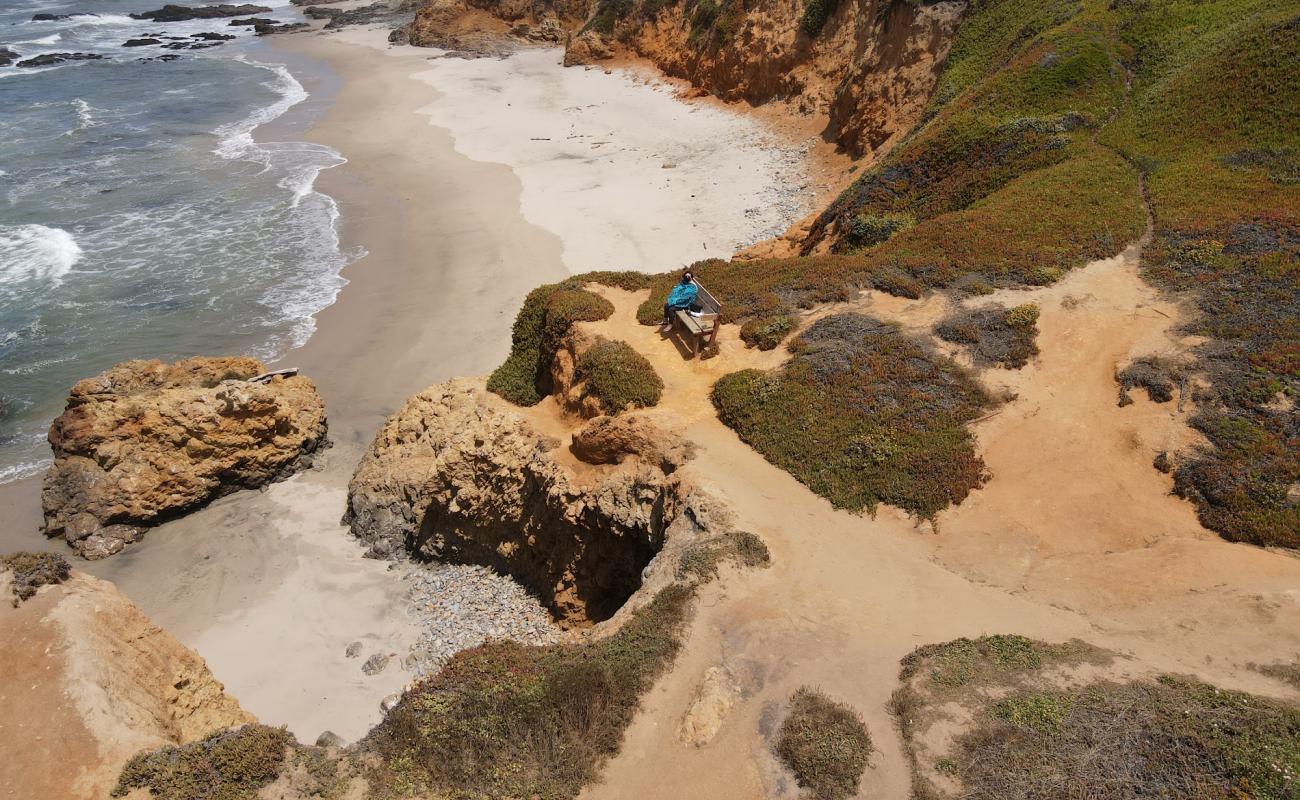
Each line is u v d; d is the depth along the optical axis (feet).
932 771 36.94
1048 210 88.79
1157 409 60.34
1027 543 53.01
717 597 49.52
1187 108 100.22
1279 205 79.15
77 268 131.64
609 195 155.63
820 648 45.60
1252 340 63.67
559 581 71.05
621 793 38.65
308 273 132.26
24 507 89.25
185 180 167.12
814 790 37.24
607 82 232.73
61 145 184.24
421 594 78.38
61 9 362.12
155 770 41.75
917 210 109.09
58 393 103.60
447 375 108.58
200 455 89.97
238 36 316.19
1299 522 49.19
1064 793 34.30
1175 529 51.96
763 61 192.95
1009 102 115.14
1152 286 73.51
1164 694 38.99
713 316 76.43
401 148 186.50
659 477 63.46
